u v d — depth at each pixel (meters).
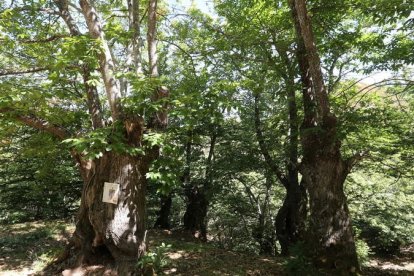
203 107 5.81
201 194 13.23
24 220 14.29
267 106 12.44
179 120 8.40
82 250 6.35
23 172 13.48
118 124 5.87
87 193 6.41
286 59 9.18
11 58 7.91
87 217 6.50
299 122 9.34
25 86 6.98
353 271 7.06
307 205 11.98
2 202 14.21
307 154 7.82
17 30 7.15
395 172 10.21
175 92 6.34
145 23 9.80
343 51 9.73
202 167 13.16
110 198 5.99
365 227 14.23
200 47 10.28
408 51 8.05
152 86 5.51
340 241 7.20
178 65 12.14
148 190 13.20
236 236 15.01
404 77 9.77
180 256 8.13
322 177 7.50
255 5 9.84
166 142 5.86
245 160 11.91
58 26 8.95
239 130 12.49
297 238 11.35
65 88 7.59
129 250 6.02
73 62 6.75
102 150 5.43
